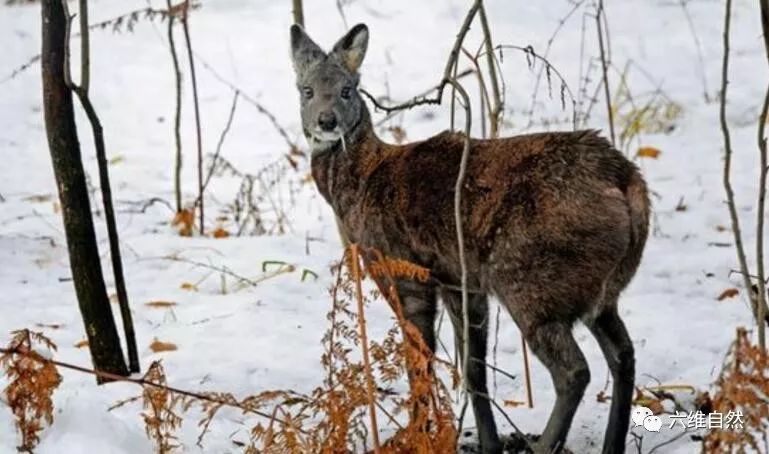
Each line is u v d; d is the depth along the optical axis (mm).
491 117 11188
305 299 13438
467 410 10555
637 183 9312
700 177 16812
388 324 12414
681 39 21844
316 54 11398
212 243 15406
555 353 9289
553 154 9367
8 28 23500
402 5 23500
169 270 14477
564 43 21906
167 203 16938
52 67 10516
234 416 9961
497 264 9461
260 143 19625
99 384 10664
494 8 23406
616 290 9453
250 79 21625
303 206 17359
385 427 9875
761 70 20500
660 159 17625
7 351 8297
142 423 9461
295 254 14984
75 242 10648
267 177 18250
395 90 20750
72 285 13922
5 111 20812
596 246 9148
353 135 10930
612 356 9633
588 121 18984
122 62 22250
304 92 11281
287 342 12055
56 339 12148
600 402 10539
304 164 18812
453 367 8430
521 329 9461
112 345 10766
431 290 10156
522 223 9297
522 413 10422
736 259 13883
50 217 16609
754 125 18688
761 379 7875
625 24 22641
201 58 22297
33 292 13633
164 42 22906
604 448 9523
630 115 18625
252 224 16625
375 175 10477
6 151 19391
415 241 10078
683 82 20328
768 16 9219
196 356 11711
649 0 23531
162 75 21859
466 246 9625
